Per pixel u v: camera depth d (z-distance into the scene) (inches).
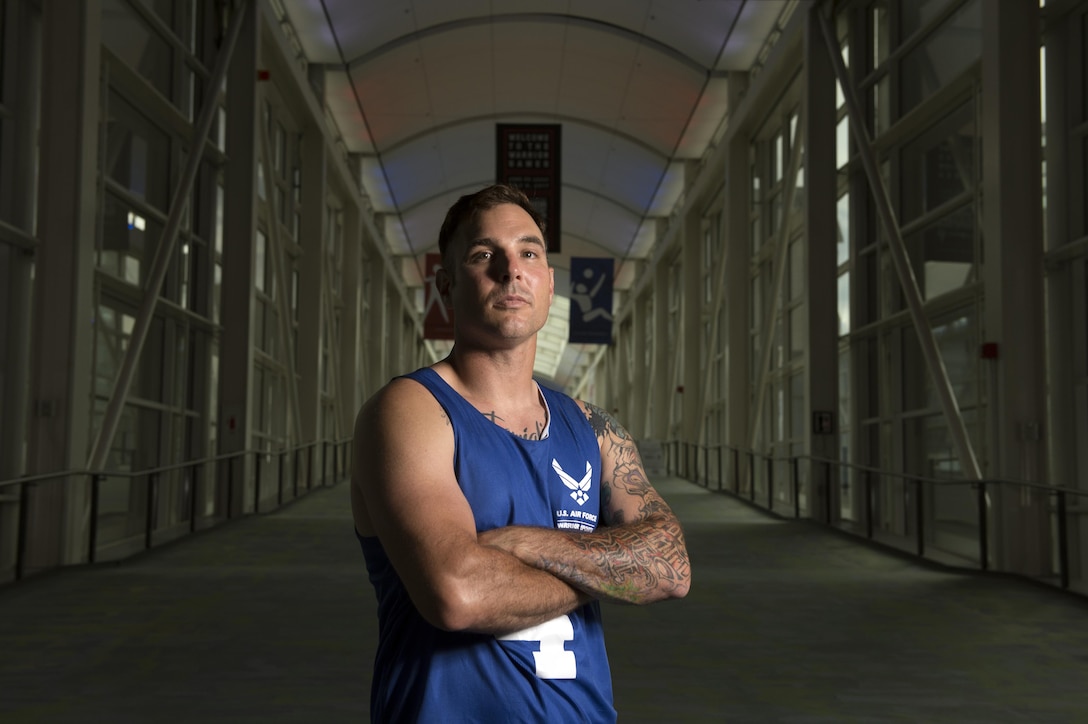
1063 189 372.8
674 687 204.5
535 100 1017.5
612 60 912.9
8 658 221.6
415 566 49.4
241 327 592.1
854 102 511.2
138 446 491.8
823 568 380.5
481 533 52.5
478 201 59.0
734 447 835.4
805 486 730.2
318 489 772.6
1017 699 195.8
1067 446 369.4
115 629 253.6
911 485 516.4
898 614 284.7
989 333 375.2
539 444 56.9
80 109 367.9
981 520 361.7
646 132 1065.5
